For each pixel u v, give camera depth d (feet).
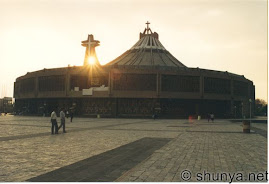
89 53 271.69
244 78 271.69
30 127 92.12
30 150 43.14
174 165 32.55
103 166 32.42
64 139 58.29
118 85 221.66
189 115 229.66
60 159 36.22
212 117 153.17
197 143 53.57
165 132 79.00
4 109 445.37
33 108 264.72
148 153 41.86
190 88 226.58
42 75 246.47
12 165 32.30
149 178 26.48
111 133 73.92
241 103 269.03
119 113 224.53
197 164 33.19
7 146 47.24
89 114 230.07
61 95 234.58
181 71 224.94
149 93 220.23
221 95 238.68
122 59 284.41
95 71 226.58
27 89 264.72
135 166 32.01
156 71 221.46
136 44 308.60
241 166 32.19
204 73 230.68
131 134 71.87
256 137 66.33
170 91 222.69
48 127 92.73
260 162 34.63
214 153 41.47
